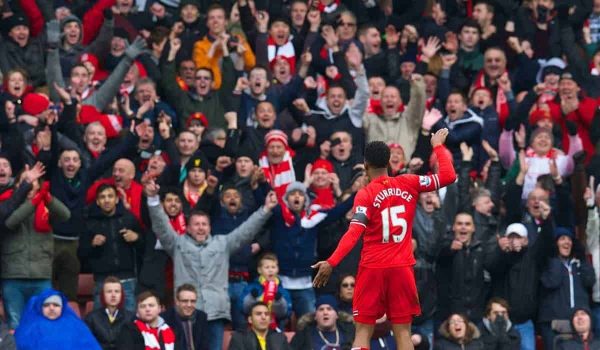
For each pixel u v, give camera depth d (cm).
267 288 6197
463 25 7906
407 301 4522
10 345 5888
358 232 4428
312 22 7625
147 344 5891
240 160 6562
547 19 8281
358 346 4534
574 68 7931
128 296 6281
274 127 6919
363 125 7025
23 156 6525
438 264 6381
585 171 6881
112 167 6606
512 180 6831
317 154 6825
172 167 6562
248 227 6231
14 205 6072
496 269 6412
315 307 6256
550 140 6925
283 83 7281
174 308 6025
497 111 7175
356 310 4547
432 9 8256
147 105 6919
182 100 7169
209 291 6175
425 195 6419
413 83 6975
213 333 6172
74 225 6325
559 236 6469
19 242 6162
